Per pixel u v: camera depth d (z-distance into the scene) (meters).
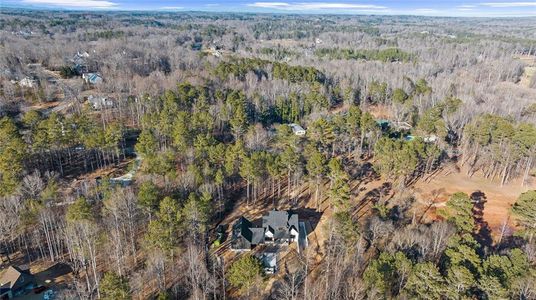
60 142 75.19
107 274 40.41
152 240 48.78
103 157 79.62
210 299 45.03
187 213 50.75
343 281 45.78
